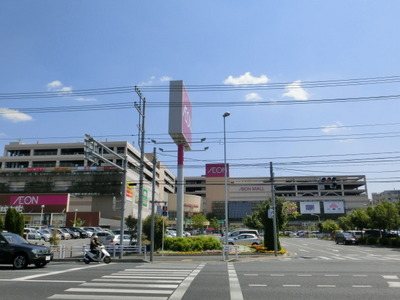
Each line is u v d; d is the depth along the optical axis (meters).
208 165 78.62
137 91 27.55
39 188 81.56
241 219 119.50
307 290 9.65
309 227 111.56
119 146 83.50
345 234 46.25
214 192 123.69
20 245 14.81
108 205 78.69
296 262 19.25
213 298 8.50
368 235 47.31
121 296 8.70
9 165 92.38
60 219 67.81
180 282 11.07
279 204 29.23
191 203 105.69
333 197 120.38
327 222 80.44
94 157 20.72
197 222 90.75
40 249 15.07
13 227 29.98
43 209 68.25
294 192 123.31
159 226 27.11
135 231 29.22
